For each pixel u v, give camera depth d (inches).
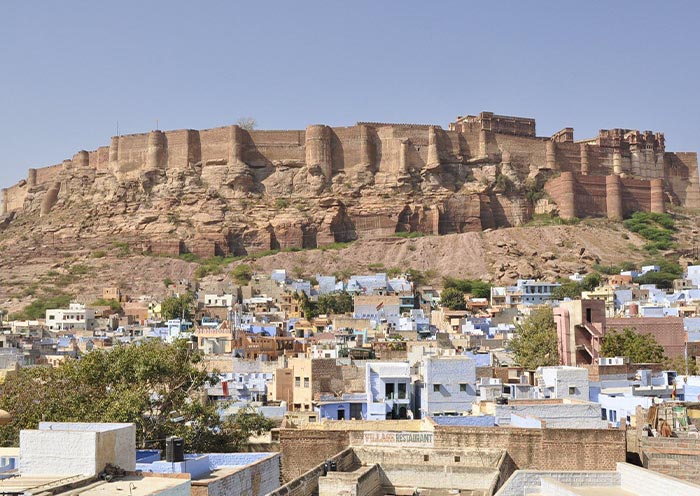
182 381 2082.9
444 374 2368.4
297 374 2883.9
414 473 1550.2
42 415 1918.1
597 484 1355.8
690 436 1679.4
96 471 1115.3
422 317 6274.6
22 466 1128.8
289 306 6909.5
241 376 3174.2
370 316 6299.2
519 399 2165.4
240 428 2012.8
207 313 6594.5
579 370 2375.7
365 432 1651.1
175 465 1328.7
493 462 1571.1
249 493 1310.3
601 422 1916.8
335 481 1365.7
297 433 1654.8
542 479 1341.0
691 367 3164.4
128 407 1824.6
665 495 1267.2
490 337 4940.9
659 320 3784.5
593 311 3452.3
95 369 2071.9
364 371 2920.8
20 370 2699.3
